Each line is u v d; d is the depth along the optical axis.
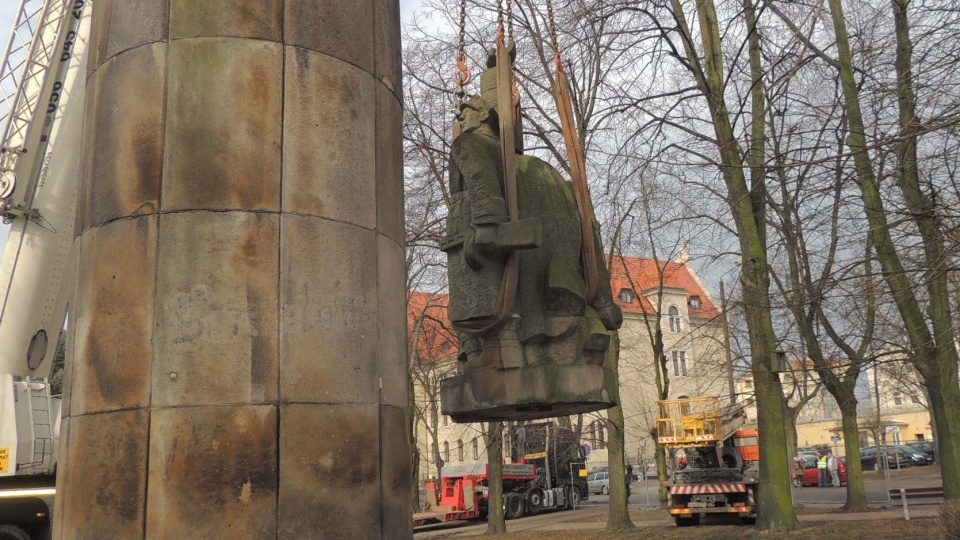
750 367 17.33
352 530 4.91
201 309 4.84
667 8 17.44
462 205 5.98
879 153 11.63
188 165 5.02
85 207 5.32
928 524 15.90
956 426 14.88
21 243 12.67
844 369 21.19
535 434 33.16
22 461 12.23
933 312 13.45
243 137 5.09
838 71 15.64
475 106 6.26
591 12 16.55
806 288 11.86
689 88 17.67
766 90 13.58
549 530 21.86
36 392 12.61
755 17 16.22
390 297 5.58
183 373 4.76
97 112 5.41
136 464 4.68
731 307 16.64
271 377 4.84
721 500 21.06
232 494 4.63
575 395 5.59
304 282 5.05
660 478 30.12
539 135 19.42
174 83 5.14
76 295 5.23
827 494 32.09
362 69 5.68
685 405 24.44
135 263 4.96
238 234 4.96
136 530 4.60
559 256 5.91
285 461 4.76
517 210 5.76
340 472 4.93
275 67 5.26
